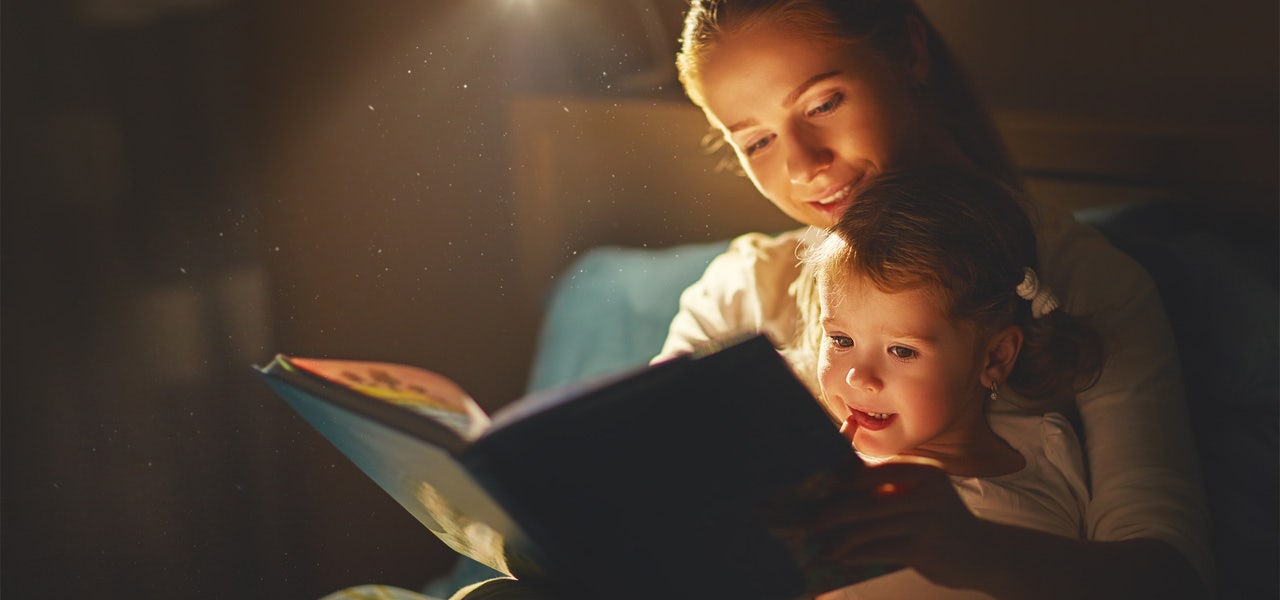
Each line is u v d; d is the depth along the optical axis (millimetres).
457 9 1693
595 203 1763
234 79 1918
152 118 1769
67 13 1645
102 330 1615
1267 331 1098
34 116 1607
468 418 633
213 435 1607
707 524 623
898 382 892
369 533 1620
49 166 1623
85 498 1506
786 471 623
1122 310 1012
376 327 1757
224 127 1876
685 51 1061
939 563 721
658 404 606
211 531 1554
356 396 673
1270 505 1023
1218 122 1331
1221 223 1277
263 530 1585
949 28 1612
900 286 875
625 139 1712
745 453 620
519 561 759
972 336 899
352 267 1763
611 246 1771
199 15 1863
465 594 832
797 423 625
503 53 1715
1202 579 832
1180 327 1138
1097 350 970
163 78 1792
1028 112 1530
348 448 784
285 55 1894
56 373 1552
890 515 696
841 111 1011
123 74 1731
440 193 1728
